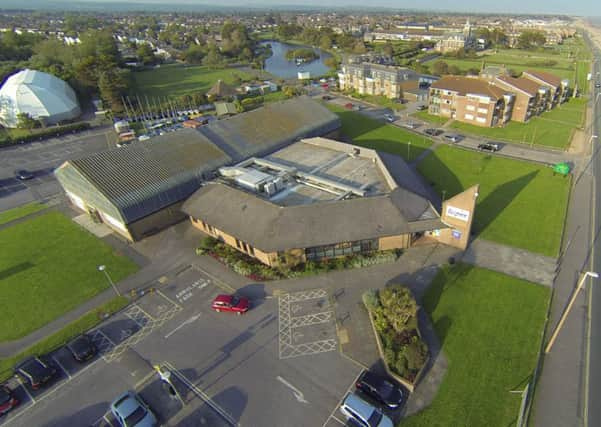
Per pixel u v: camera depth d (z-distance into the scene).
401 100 135.75
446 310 42.69
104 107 143.88
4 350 42.31
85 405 35.69
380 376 34.78
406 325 38.94
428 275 48.03
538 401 32.94
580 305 42.50
